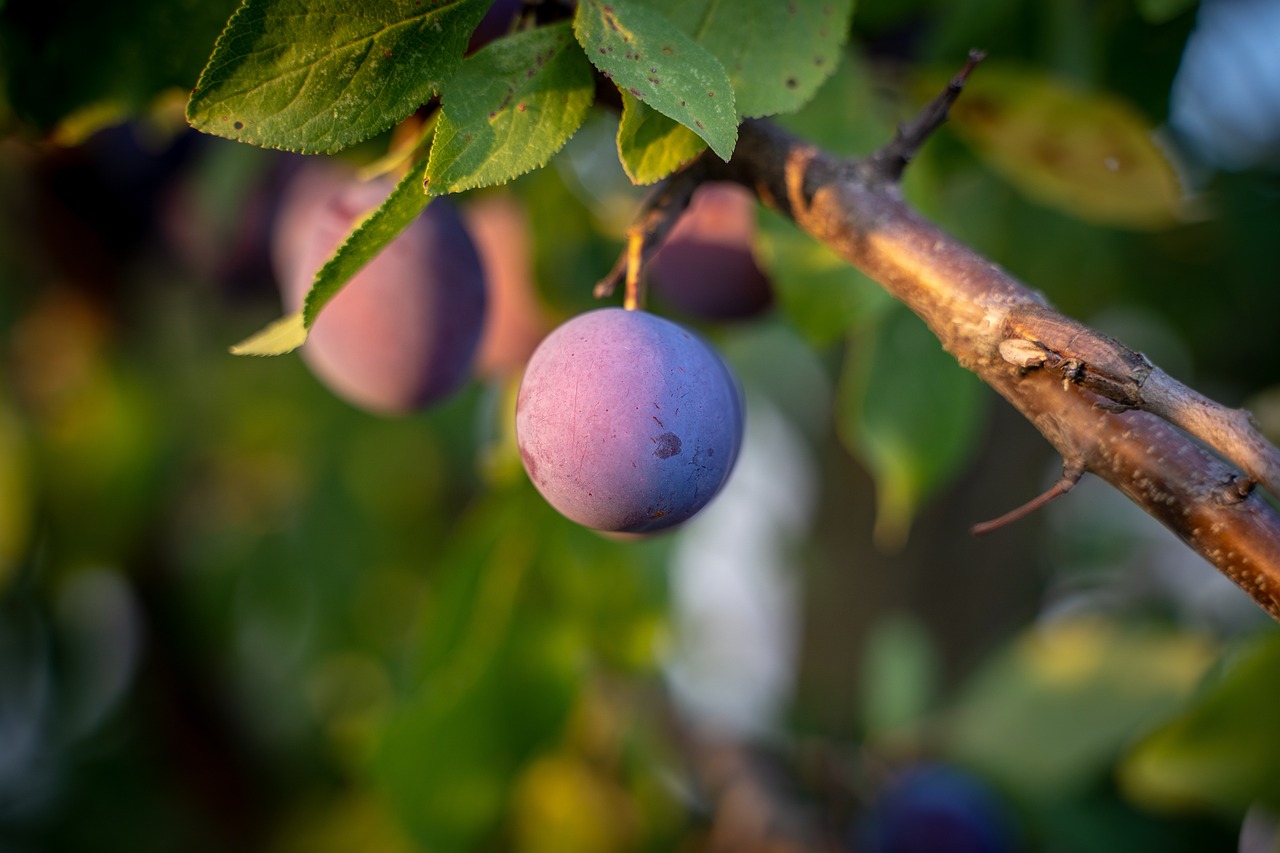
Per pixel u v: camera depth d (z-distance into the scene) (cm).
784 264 47
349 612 84
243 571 86
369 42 36
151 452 85
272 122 35
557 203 53
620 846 72
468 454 84
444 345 47
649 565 57
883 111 49
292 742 95
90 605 101
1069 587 97
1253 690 50
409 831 55
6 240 73
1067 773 69
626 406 38
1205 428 34
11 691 98
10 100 44
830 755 75
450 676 55
